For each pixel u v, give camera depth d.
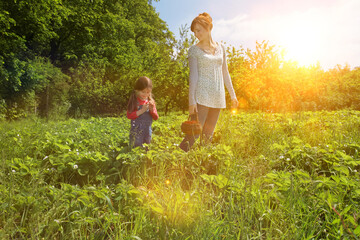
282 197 2.18
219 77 4.04
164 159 3.00
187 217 1.96
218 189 2.59
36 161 2.94
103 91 17.89
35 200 2.07
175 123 6.88
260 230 1.91
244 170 2.89
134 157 3.06
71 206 2.03
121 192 2.21
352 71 15.65
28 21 17.91
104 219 2.04
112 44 25.88
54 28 22.33
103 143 5.00
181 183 2.88
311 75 13.63
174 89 14.76
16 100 15.70
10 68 15.30
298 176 2.43
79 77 19.64
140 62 23.67
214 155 3.14
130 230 1.92
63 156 3.01
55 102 17.98
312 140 4.55
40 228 1.83
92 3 23.33
